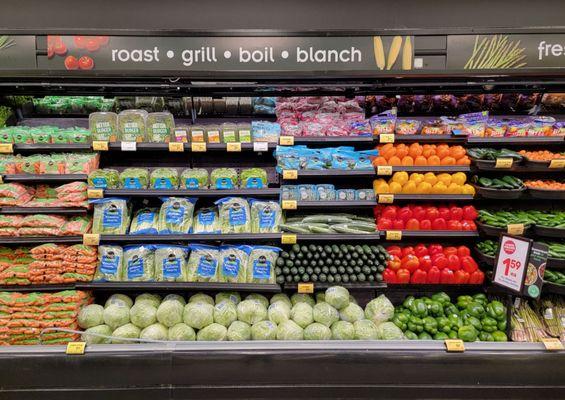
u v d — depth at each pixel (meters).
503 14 3.03
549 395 2.56
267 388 2.54
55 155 3.12
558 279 2.95
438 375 2.54
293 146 3.15
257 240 3.15
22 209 2.93
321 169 3.06
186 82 2.95
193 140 3.04
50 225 2.91
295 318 2.83
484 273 3.11
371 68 2.51
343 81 2.94
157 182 3.08
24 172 3.01
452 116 3.39
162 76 2.51
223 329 2.76
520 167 3.09
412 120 3.25
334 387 2.55
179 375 2.53
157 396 2.53
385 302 2.93
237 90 3.28
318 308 2.83
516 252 2.44
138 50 2.48
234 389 2.54
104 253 2.96
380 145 3.23
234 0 3.02
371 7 3.03
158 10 3.01
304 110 3.34
